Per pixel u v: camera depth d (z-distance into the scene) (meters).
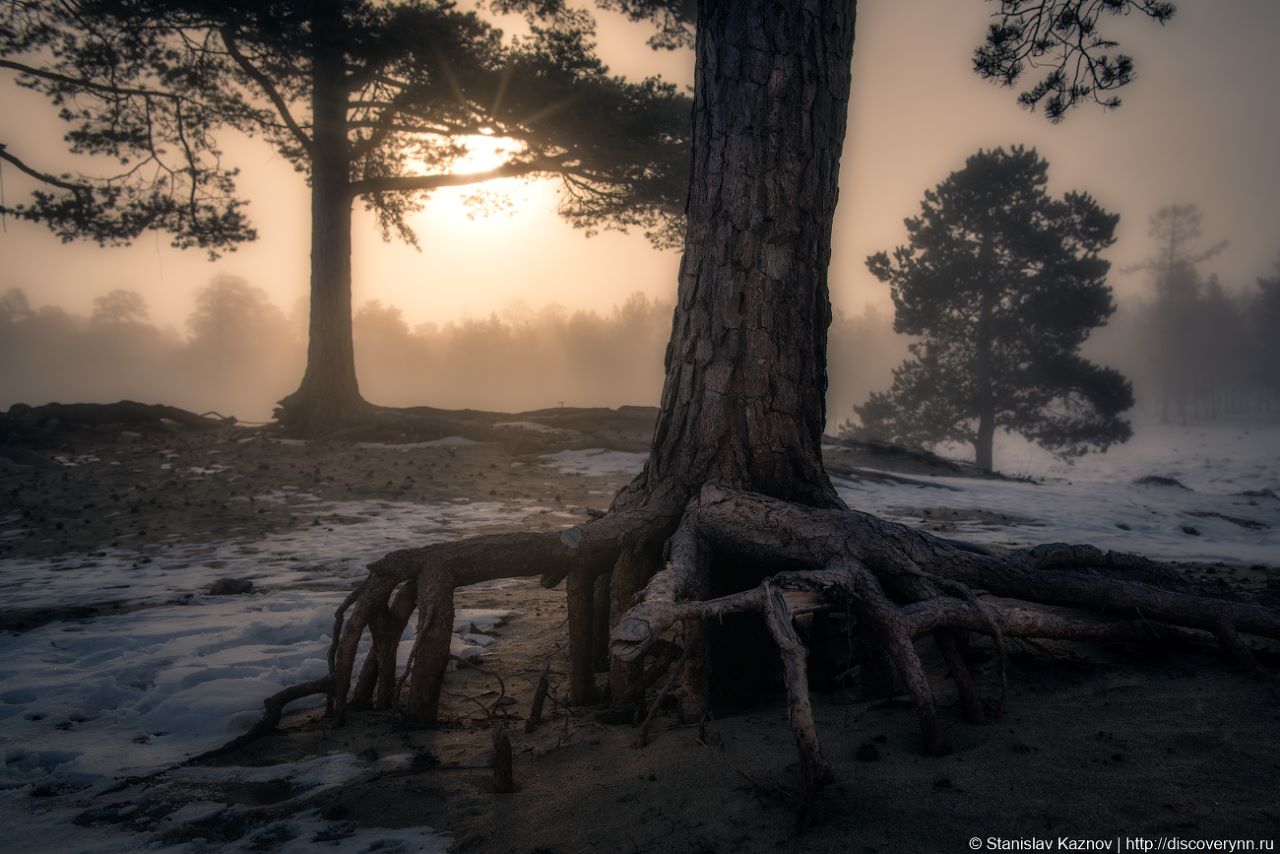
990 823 2.23
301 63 20.20
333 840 2.53
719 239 4.70
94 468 16.09
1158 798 2.26
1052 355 36.72
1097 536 11.09
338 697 3.72
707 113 4.87
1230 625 3.45
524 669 4.61
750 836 2.31
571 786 2.83
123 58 18.78
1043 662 3.71
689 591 3.40
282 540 9.73
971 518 12.84
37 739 3.51
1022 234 36.03
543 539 4.02
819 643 3.88
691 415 4.63
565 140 20.73
